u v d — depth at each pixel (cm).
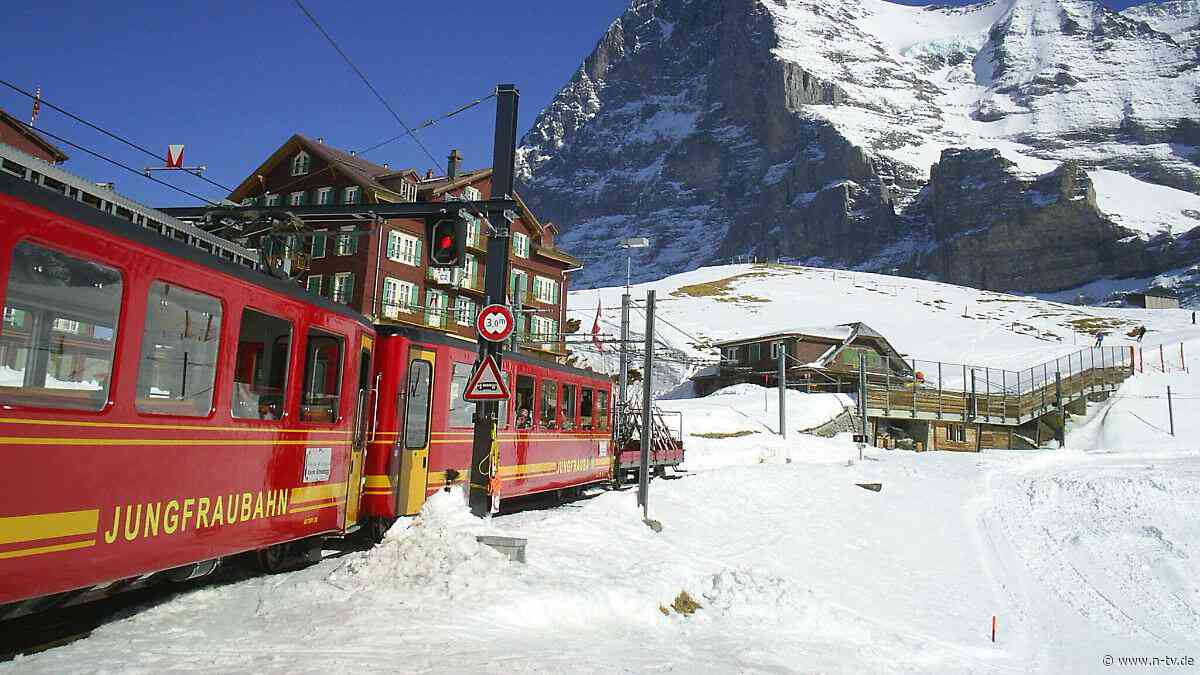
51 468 598
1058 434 5778
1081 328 9500
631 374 5931
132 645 646
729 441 3859
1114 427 5519
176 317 733
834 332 6431
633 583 1088
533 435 1795
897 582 1823
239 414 833
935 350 8269
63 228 607
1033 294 19538
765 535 1994
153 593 877
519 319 5094
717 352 7688
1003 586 1933
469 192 5259
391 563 934
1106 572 2122
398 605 831
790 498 2502
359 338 1127
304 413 969
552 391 1933
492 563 975
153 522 703
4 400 562
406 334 1291
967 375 7069
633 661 779
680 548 1593
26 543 578
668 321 8894
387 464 1242
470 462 1489
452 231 1308
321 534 1028
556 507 1914
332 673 614
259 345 874
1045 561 2227
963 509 2817
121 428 665
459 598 870
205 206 1296
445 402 1392
